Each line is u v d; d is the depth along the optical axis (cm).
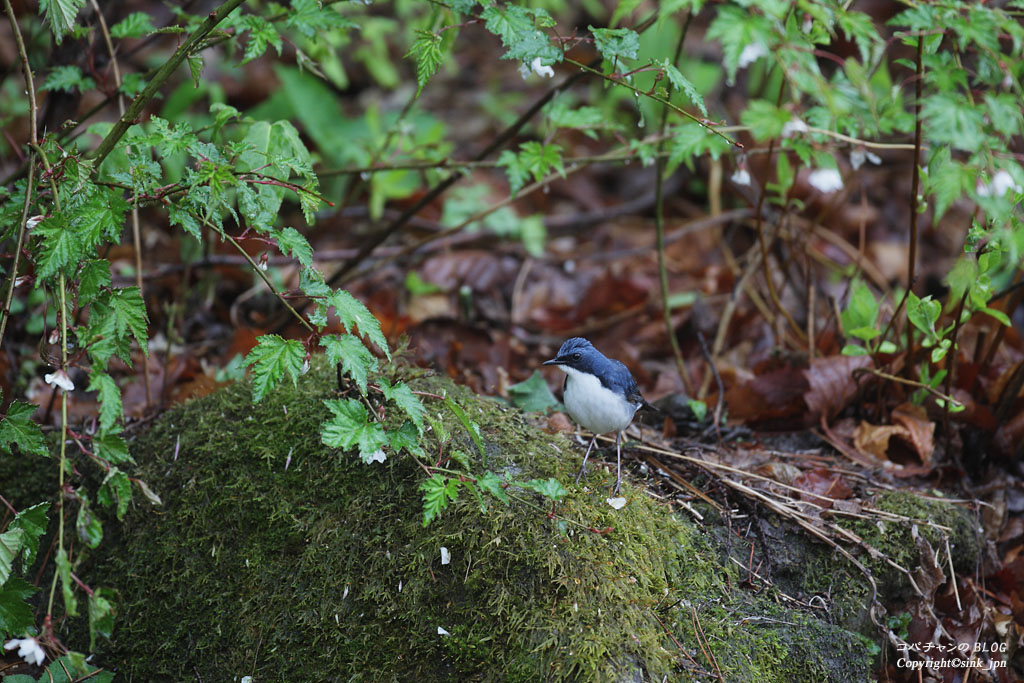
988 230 596
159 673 581
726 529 630
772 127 575
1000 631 630
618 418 589
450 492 496
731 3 592
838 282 1117
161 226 1122
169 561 599
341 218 1184
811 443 760
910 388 762
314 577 573
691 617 567
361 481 590
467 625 540
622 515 577
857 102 704
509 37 526
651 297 1080
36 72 745
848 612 609
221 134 699
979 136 505
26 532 457
